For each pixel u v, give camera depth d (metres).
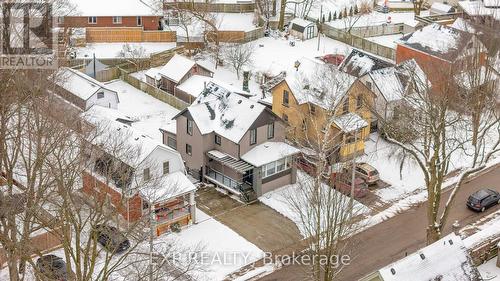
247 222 62.06
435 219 56.97
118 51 91.31
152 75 83.62
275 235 60.41
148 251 54.44
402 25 100.25
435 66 67.50
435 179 56.12
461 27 86.75
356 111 71.44
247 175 65.31
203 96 70.69
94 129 56.59
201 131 66.19
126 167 55.25
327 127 60.22
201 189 66.69
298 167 69.75
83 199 48.47
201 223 61.75
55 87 57.50
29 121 53.25
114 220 54.72
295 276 55.62
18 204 48.28
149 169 58.88
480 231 61.31
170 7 96.19
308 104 69.50
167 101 80.69
